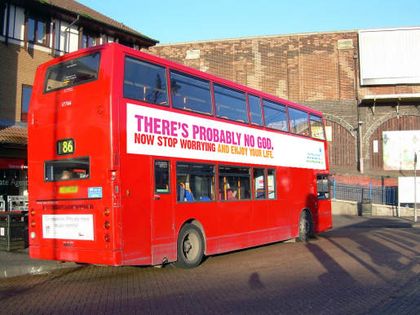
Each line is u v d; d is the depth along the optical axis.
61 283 9.42
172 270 10.66
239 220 12.38
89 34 23.30
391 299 7.76
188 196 10.68
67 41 22.14
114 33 24.00
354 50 39.09
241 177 12.63
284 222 14.53
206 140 11.39
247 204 12.75
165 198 9.97
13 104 19.89
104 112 9.06
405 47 38.16
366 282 9.16
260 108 13.81
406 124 38.00
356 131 38.50
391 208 30.11
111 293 8.41
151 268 10.98
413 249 14.02
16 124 19.84
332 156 38.78
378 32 38.47
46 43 21.31
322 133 17.69
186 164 10.66
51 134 9.93
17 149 19.12
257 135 13.49
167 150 10.13
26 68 20.45
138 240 9.23
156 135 9.89
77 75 9.71
